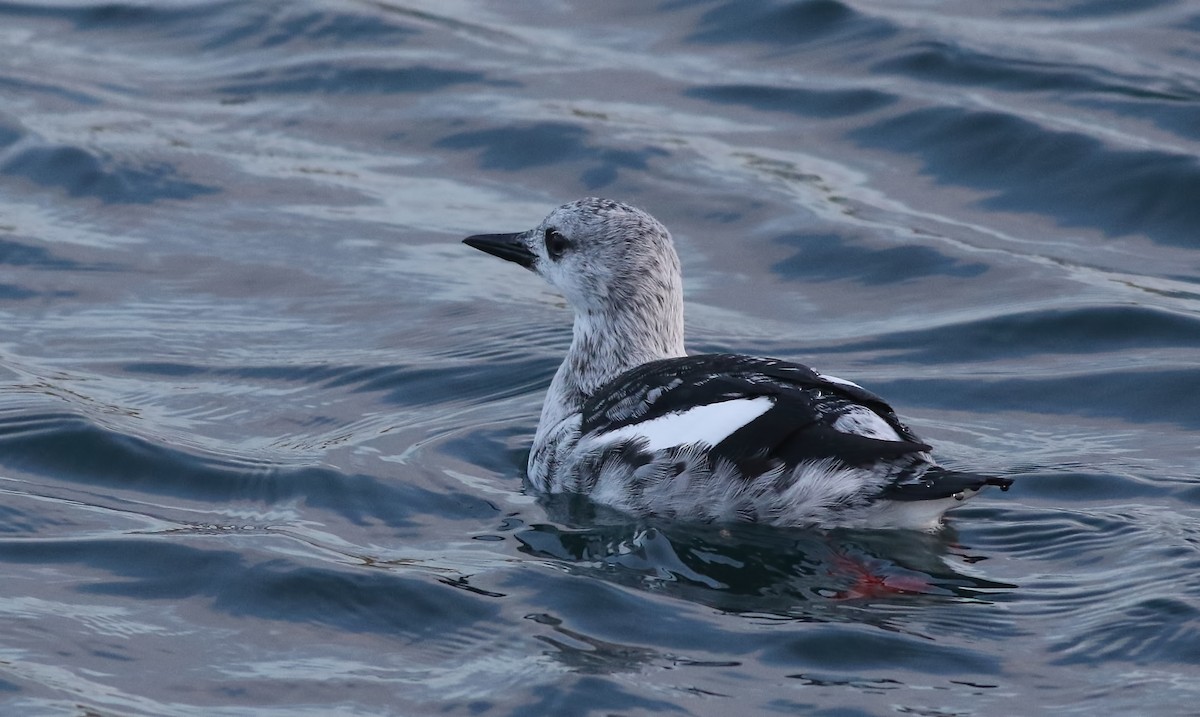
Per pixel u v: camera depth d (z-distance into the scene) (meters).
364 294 16.78
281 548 11.14
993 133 19.33
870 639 9.65
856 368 15.05
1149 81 20.31
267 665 9.63
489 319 16.30
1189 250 17.27
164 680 9.45
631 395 12.11
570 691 9.09
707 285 16.94
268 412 14.07
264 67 22.20
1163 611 9.81
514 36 23.14
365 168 19.62
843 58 21.62
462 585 10.54
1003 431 13.60
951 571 10.66
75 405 13.73
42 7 24.00
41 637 9.91
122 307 16.30
